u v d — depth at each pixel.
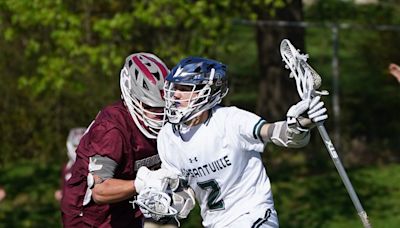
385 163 32.34
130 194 11.91
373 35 39.66
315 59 44.16
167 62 25.64
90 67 27.08
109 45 25.14
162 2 24.20
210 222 11.91
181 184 11.79
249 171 11.60
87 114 31.58
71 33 24.59
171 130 11.75
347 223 26.20
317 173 31.08
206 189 11.73
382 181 30.06
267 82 34.38
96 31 24.58
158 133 12.05
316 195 28.91
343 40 40.41
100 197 12.08
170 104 11.40
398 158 32.78
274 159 32.56
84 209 13.03
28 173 32.03
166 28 25.56
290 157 32.62
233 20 26.80
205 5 24.53
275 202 28.52
